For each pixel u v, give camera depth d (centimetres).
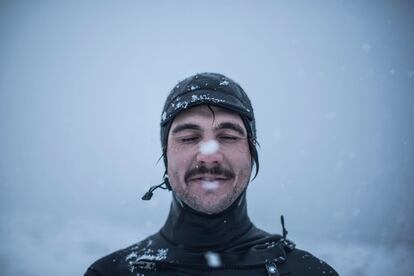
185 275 54
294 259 60
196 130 55
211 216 57
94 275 57
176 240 58
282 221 65
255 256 56
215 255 55
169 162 57
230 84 60
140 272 55
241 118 59
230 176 55
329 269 60
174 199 60
